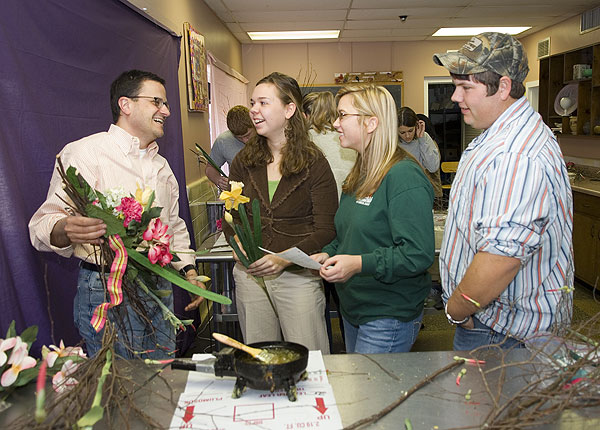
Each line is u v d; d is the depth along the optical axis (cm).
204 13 470
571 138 589
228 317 283
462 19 596
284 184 198
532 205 118
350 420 93
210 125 501
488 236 121
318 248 192
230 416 94
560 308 120
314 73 740
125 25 242
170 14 339
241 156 209
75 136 186
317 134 246
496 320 135
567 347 105
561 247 130
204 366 105
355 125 161
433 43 735
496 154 123
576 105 552
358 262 151
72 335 178
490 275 121
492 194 122
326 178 199
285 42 722
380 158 161
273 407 97
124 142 167
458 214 137
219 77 534
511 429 85
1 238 140
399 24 616
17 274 145
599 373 95
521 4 528
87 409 91
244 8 512
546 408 91
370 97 159
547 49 650
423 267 151
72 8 188
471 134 761
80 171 156
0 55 144
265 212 201
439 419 92
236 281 215
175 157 326
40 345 153
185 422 92
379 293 165
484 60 127
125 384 106
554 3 525
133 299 134
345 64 740
